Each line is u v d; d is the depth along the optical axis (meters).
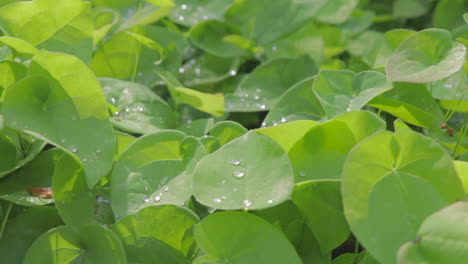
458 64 0.78
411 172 0.73
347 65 1.15
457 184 0.73
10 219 0.80
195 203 0.81
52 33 0.85
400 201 0.73
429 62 0.80
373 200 0.72
